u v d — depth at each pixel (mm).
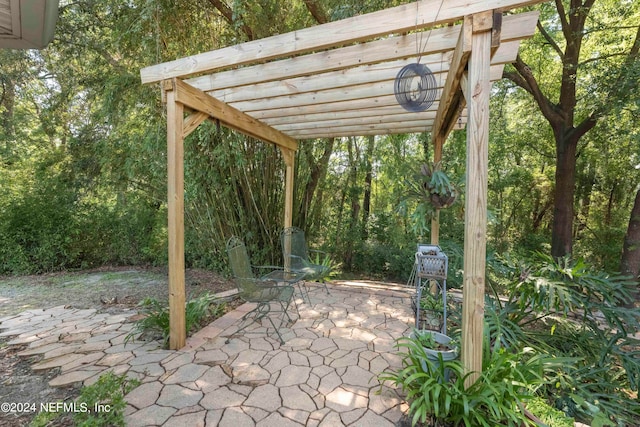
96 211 5691
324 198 5520
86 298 3846
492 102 5922
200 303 2916
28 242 5223
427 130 3623
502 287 3156
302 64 2113
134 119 4633
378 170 5598
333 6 3402
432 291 3463
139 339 2467
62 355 2199
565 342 2484
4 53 5113
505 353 1700
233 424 1506
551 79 5754
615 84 3824
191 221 4961
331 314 3064
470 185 1465
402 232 5430
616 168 5832
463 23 1455
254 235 4629
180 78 2240
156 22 3359
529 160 6699
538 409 1573
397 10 1568
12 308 3457
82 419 1460
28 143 5879
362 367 2047
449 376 1690
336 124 3459
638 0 4348
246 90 2678
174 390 1773
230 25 3633
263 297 2422
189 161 4277
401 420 1548
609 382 2072
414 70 1920
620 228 5934
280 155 4602
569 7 4734
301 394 1749
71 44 4816
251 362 2104
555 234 4969
